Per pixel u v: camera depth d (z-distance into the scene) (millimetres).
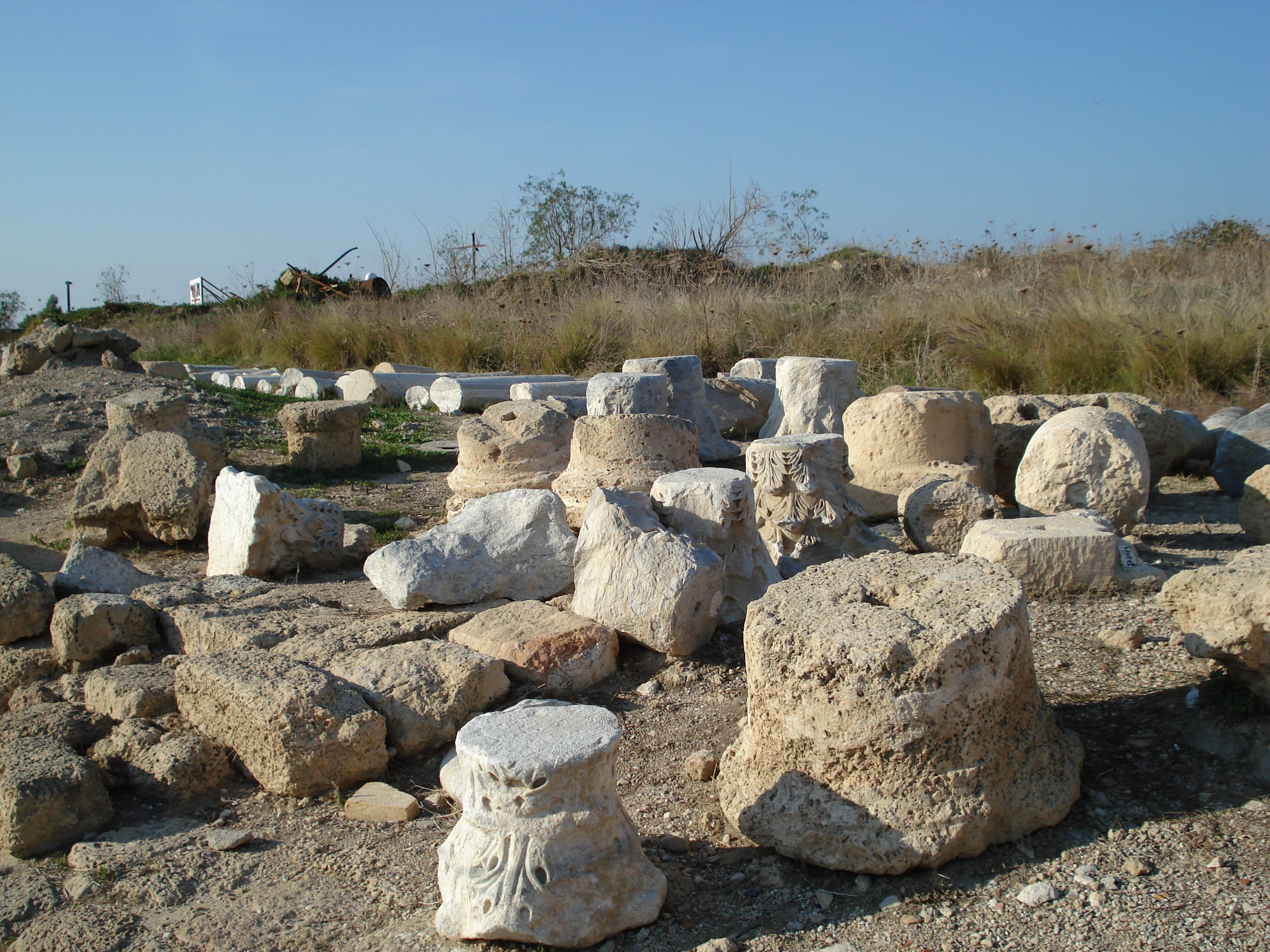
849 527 5824
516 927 2537
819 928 2619
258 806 3482
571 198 24703
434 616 4617
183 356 20672
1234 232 16156
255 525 5746
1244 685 3314
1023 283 13844
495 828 2623
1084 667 4070
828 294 15031
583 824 2613
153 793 3562
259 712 3498
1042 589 4895
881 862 2756
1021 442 7387
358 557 6309
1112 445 5742
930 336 12336
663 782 3475
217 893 2961
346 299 20578
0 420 9594
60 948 2713
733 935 2629
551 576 5113
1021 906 2619
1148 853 2793
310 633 4391
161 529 6766
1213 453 8219
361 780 3592
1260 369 9938
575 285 18375
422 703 3781
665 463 6020
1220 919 2486
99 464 7016
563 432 7195
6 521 7625
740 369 11578
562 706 2975
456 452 10234
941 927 2570
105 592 5109
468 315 16641
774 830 2924
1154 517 6883
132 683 4012
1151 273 13961
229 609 4684
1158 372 10164
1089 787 3160
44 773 3322
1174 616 3385
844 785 2879
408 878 2980
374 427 11672
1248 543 6031
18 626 4586
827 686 2854
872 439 7031
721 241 18484
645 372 9461
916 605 3037
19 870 3156
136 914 2865
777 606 3133
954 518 5836
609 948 2600
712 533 4840
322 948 2678
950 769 2812
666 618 4277
